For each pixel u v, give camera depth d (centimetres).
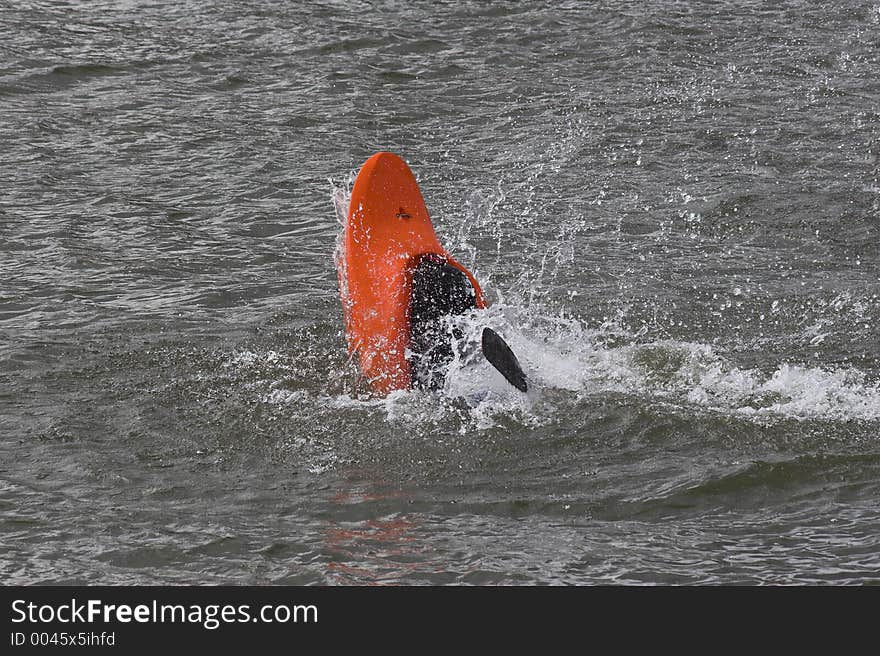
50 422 2428
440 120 4934
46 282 3241
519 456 2341
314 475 2264
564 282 3353
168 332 2911
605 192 4156
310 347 2842
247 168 4319
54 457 2297
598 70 5641
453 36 6112
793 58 5838
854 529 2070
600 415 2492
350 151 4528
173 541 2016
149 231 3684
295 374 2689
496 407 2511
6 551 1972
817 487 2223
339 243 2748
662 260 3553
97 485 2202
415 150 4581
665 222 3884
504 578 1917
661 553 1994
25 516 2080
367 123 4856
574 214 3944
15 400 2523
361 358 2619
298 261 3494
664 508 2155
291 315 3048
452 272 2561
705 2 6850
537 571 1938
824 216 3922
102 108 4931
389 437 2402
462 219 3881
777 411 2514
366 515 2122
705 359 2775
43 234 3609
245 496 2180
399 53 5822
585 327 3022
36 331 2897
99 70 5400
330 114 4944
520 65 5691
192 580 1911
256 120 4844
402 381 2550
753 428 2438
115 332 2900
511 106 5103
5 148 4409
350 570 1939
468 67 5647
